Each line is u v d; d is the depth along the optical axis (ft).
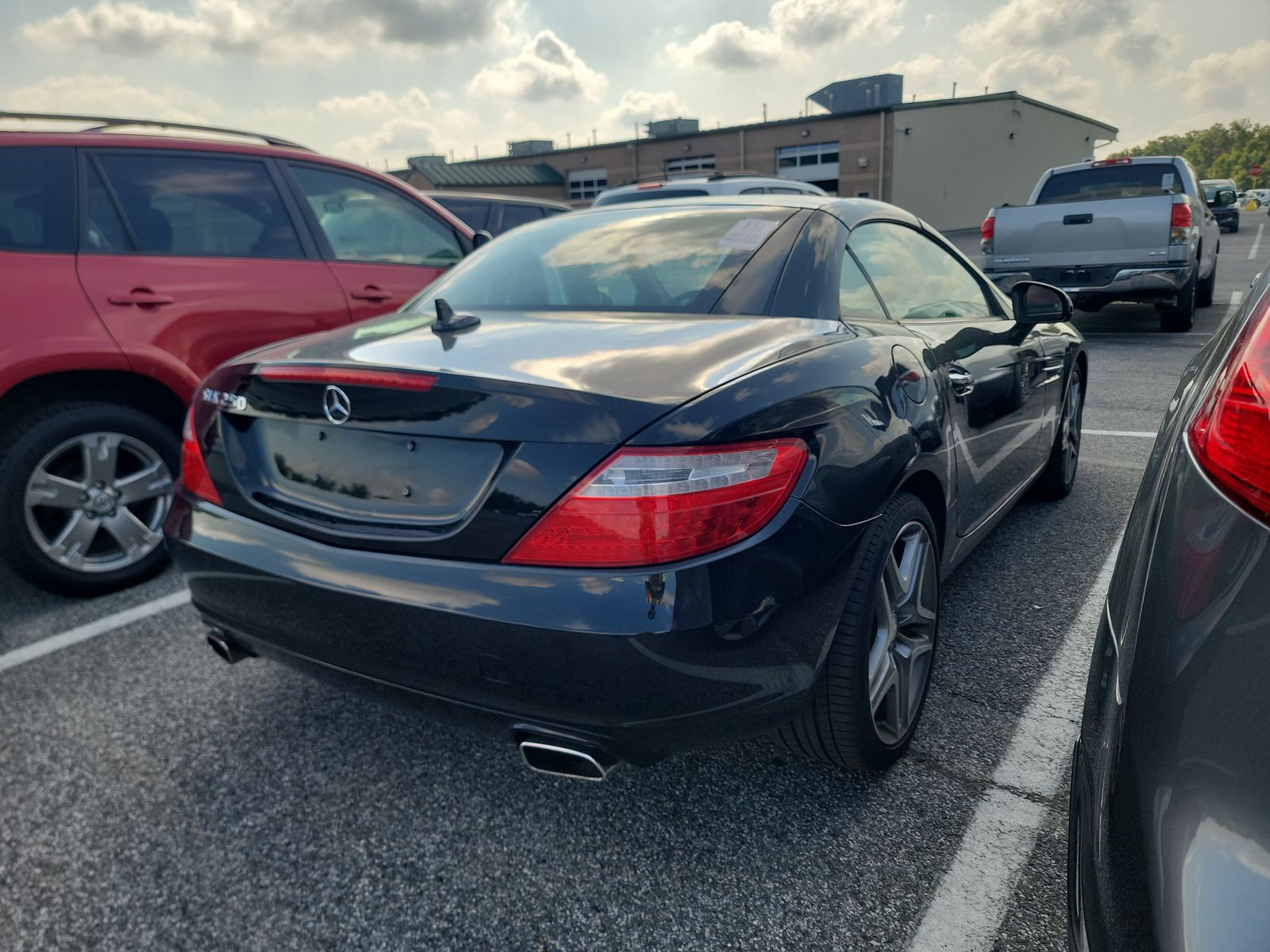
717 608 4.81
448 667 5.17
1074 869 3.50
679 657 4.76
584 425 4.82
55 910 5.73
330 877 5.94
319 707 8.09
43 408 10.01
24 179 10.30
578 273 7.63
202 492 6.68
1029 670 8.18
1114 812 3.07
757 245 7.29
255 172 12.32
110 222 10.79
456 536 5.14
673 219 8.17
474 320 6.78
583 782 6.83
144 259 10.90
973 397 8.14
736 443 4.91
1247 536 2.91
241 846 6.26
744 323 6.37
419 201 14.44
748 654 5.00
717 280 6.98
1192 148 627.05
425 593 5.13
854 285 7.41
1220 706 2.79
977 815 6.23
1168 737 2.91
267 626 6.04
